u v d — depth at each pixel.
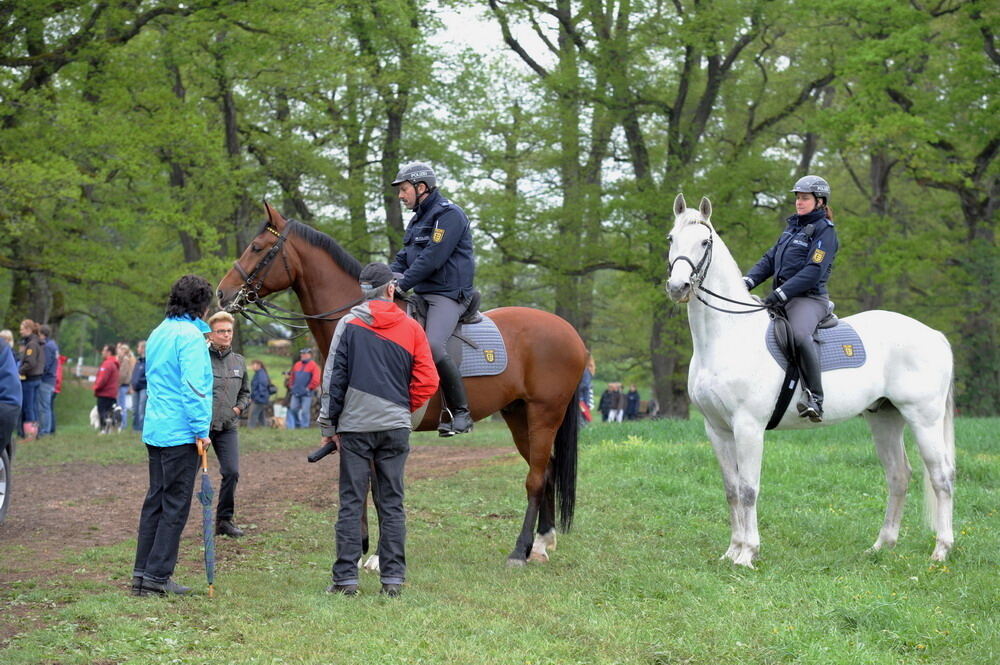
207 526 6.02
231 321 8.20
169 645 4.98
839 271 30.09
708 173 23.52
